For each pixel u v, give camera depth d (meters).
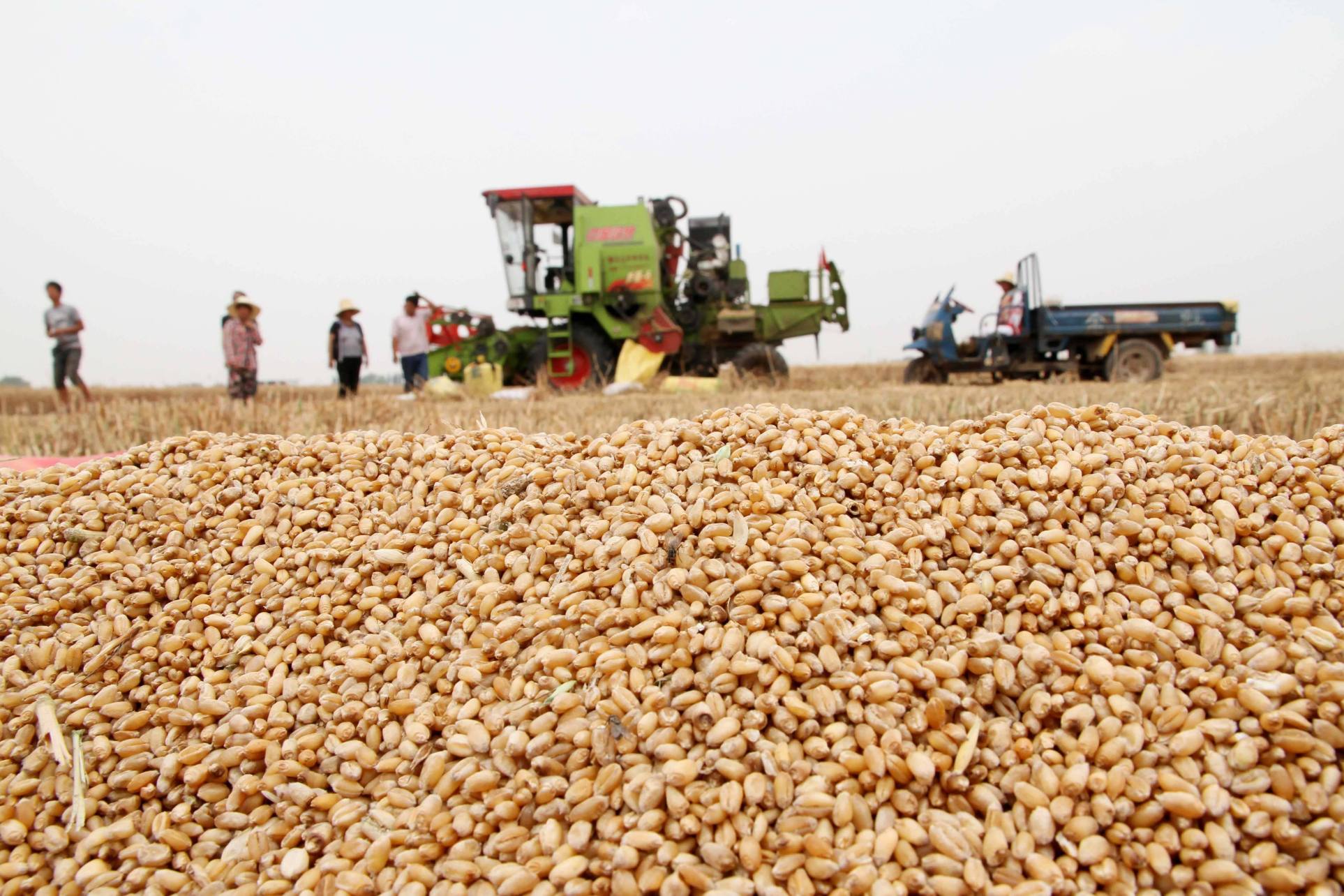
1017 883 1.97
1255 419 7.29
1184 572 2.53
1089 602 2.45
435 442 3.50
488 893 2.06
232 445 3.57
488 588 2.75
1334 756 2.02
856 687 2.27
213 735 2.51
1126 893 1.93
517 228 15.22
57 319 13.22
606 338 15.43
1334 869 1.91
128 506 3.29
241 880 2.22
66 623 2.88
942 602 2.54
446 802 2.28
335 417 8.85
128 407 9.29
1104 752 2.11
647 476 3.04
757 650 2.37
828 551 2.60
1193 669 2.25
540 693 2.42
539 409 9.59
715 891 1.93
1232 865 1.90
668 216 16.20
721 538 2.68
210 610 2.90
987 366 17.28
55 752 2.46
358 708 2.53
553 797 2.20
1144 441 2.96
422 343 13.55
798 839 2.01
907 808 2.11
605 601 2.63
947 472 2.81
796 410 3.23
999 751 2.20
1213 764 2.05
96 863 2.25
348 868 2.19
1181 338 16.97
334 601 2.84
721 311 16.05
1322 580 2.45
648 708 2.30
